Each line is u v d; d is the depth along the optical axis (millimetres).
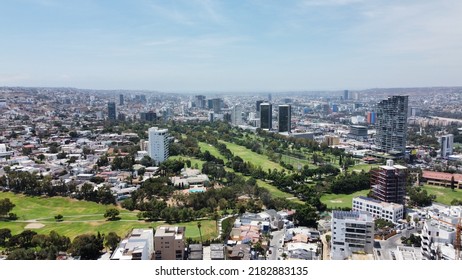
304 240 193000
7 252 179875
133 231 178000
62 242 183500
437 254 151250
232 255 173250
